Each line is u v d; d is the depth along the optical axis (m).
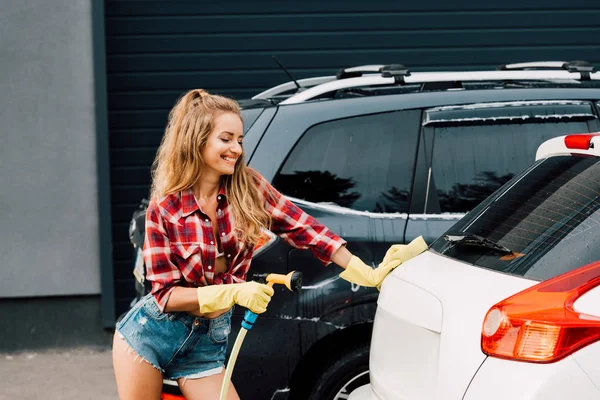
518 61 8.25
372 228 4.54
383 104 4.70
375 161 4.64
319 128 4.65
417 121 4.69
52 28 7.55
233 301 3.33
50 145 7.66
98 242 7.79
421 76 4.92
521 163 4.67
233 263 3.53
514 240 3.35
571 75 5.04
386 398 3.53
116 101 7.99
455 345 3.10
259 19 8.03
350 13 8.08
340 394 4.55
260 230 3.55
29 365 7.11
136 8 7.93
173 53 8.01
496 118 4.70
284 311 4.46
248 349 4.45
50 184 7.69
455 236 3.63
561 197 3.38
